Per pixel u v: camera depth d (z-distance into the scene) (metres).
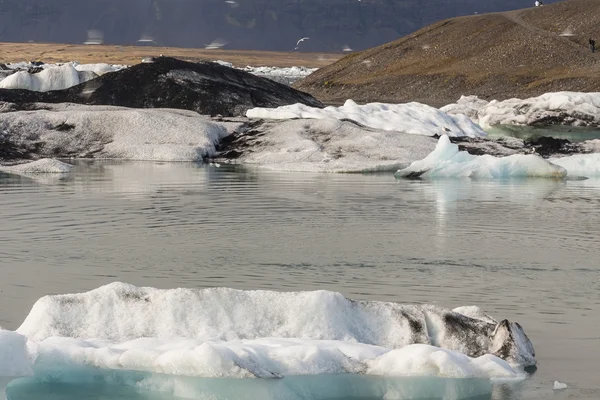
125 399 8.31
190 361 8.60
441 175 26.27
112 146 31.45
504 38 91.56
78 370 8.83
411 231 17.42
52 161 27.47
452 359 8.72
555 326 11.01
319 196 22.02
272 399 8.22
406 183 24.95
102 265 14.32
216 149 31.70
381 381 8.62
